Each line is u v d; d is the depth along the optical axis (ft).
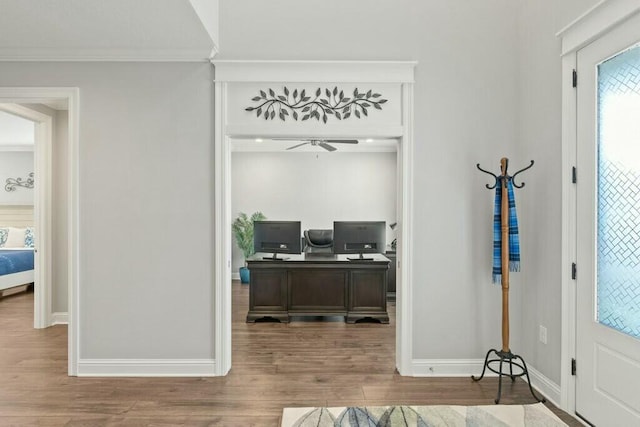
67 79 10.63
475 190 10.85
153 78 10.68
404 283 10.79
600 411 7.80
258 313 16.16
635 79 6.95
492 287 10.87
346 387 9.97
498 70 10.85
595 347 7.96
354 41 10.85
